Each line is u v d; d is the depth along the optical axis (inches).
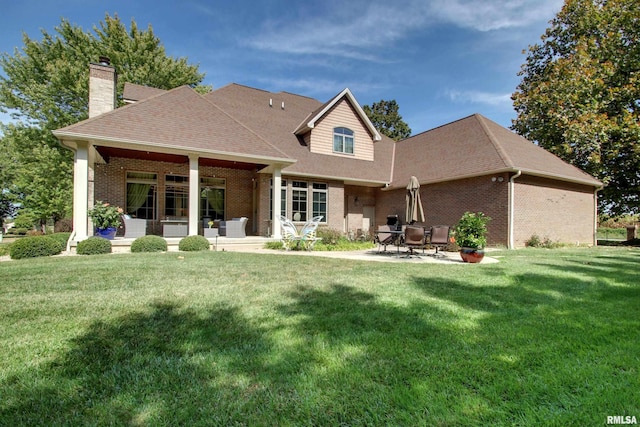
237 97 695.1
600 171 660.7
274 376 89.2
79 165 368.5
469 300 168.6
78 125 367.6
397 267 273.0
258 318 136.3
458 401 78.7
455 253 418.0
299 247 440.5
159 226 530.3
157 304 154.1
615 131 638.5
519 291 190.1
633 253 421.1
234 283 201.8
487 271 255.6
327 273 239.6
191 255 335.3
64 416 72.5
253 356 101.0
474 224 319.3
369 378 88.8
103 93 504.1
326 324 129.6
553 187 566.3
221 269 248.7
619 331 126.6
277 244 452.8
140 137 392.8
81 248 343.6
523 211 513.0
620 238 935.7
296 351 104.7
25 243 324.2
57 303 154.4
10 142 884.6
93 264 262.7
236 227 483.5
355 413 73.9
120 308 147.6
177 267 253.3
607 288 199.8
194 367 93.9
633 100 661.3
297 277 223.3
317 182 623.8
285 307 151.8
